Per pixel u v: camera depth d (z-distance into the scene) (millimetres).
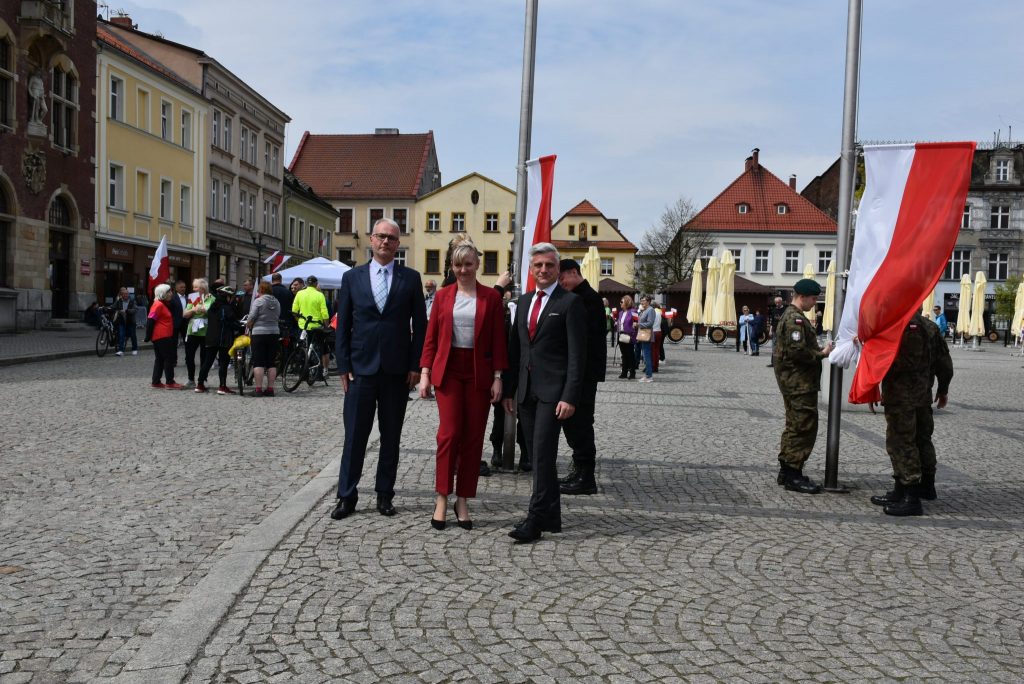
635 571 5074
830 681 3613
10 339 24406
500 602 4473
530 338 5895
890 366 6824
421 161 82375
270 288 13953
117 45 34594
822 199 83000
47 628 4000
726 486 7680
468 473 5949
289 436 9758
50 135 29766
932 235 6914
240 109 46562
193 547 5336
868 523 6465
